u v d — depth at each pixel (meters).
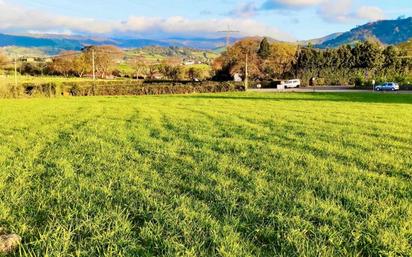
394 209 7.55
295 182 9.51
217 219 6.93
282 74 128.25
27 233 6.25
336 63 123.38
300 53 129.88
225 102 41.09
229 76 125.44
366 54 120.62
